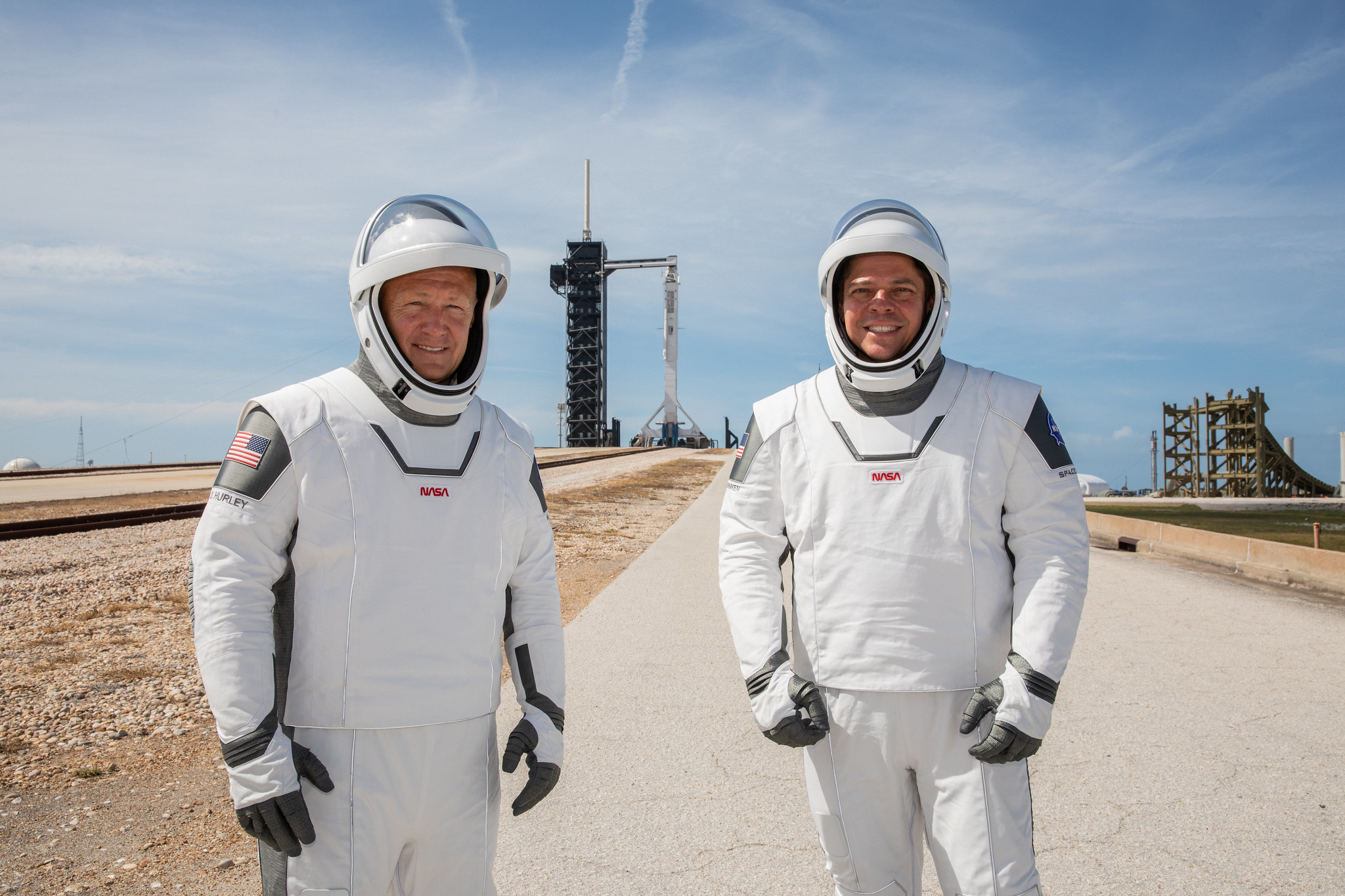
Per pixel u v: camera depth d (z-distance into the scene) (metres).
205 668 1.59
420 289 1.80
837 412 2.09
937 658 1.90
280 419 1.71
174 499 19.58
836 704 1.97
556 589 2.09
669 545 13.29
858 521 1.99
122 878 3.00
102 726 4.62
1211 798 3.80
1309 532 21.72
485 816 1.81
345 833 1.64
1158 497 52.38
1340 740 4.55
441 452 1.83
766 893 2.96
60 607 7.50
